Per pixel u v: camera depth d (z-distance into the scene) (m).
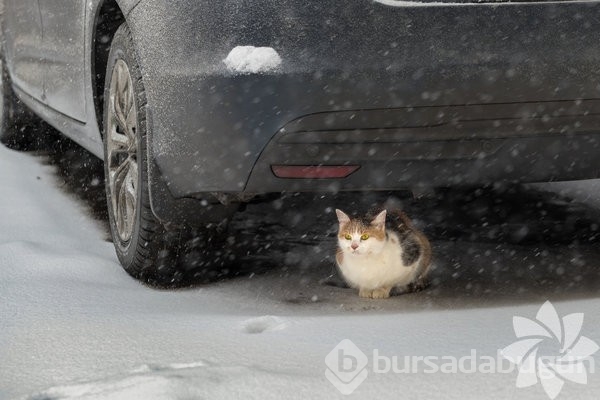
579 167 6.99
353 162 6.59
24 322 6.18
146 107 7.15
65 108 9.75
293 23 6.45
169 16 6.87
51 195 10.86
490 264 8.02
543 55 6.57
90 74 8.60
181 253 7.54
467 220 9.43
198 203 7.15
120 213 7.97
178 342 5.73
